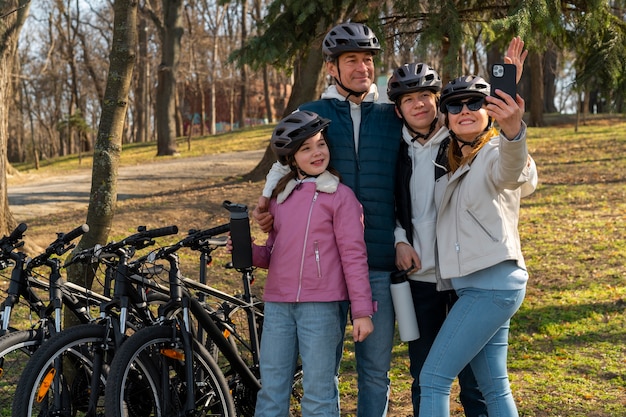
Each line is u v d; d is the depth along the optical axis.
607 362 5.50
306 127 3.34
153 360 3.45
